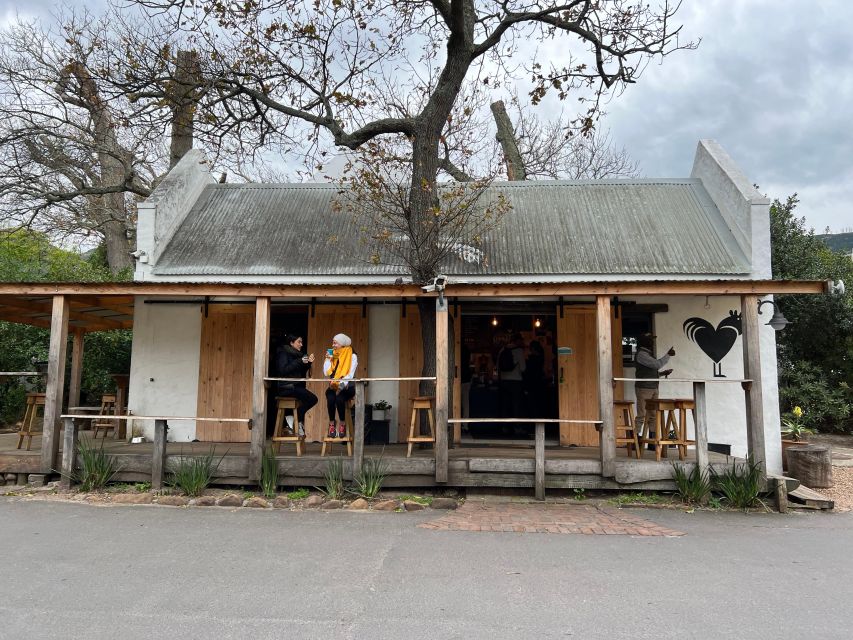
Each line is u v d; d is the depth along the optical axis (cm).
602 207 1135
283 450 871
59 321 793
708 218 1071
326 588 436
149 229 977
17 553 518
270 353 1030
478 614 391
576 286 748
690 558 521
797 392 1445
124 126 1112
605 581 457
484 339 1244
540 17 1020
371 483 736
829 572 486
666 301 992
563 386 989
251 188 1226
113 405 1150
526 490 770
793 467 898
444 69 957
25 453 799
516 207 1148
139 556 511
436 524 630
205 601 410
